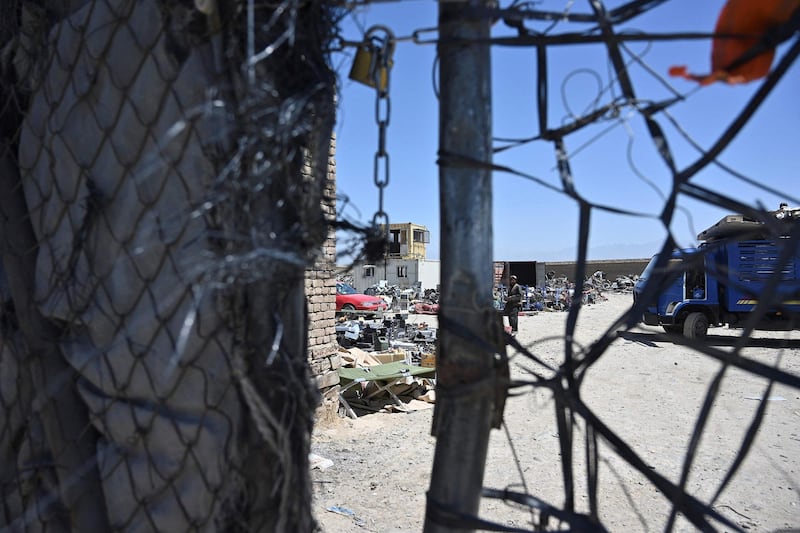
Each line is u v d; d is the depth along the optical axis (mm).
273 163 1028
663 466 5227
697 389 8781
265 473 1161
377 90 1211
